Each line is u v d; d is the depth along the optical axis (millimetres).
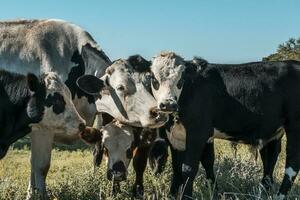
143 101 6879
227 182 7375
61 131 6777
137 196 7332
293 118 6848
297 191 7086
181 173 6949
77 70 7297
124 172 7059
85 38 7367
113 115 7137
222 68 6770
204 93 6527
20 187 7621
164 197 6742
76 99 7367
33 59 6980
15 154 14203
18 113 6613
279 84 6801
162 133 7273
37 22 7254
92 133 7078
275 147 7668
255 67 6844
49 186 7984
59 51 7160
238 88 6660
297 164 6836
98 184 7426
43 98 6559
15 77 6590
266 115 6746
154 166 8258
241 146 12188
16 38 7016
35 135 6875
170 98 6355
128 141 7082
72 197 7059
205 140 6566
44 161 6922
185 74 6539
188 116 6496
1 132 6609
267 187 7367
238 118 6695
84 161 12367
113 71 7023
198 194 7000
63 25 7320
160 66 6555
